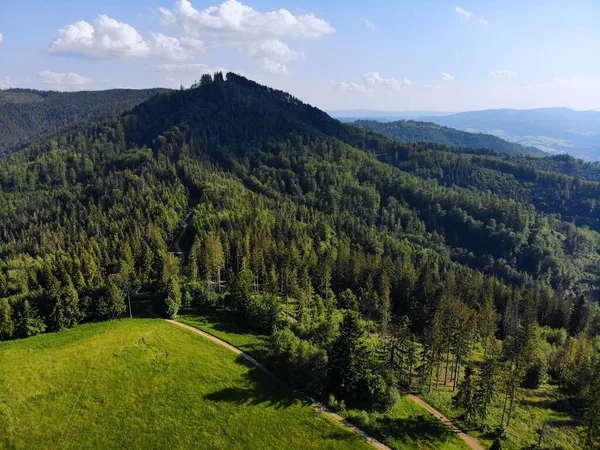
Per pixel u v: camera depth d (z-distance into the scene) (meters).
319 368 90.38
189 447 75.88
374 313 144.25
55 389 85.62
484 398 88.81
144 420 80.56
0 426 76.75
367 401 90.56
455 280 166.88
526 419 94.81
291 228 199.00
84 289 120.12
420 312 138.62
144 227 195.25
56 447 74.25
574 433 91.94
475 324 114.62
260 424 81.44
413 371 109.12
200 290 127.56
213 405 84.94
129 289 129.38
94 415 80.81
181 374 92.56
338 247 195.38
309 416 84.38
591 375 102.62
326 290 148.38
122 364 93.75
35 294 113.81
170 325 112.75
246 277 124.88
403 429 84.06
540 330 139.50
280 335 99.44
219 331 112.31
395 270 166.50
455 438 83.69
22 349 97.50
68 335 105.56
